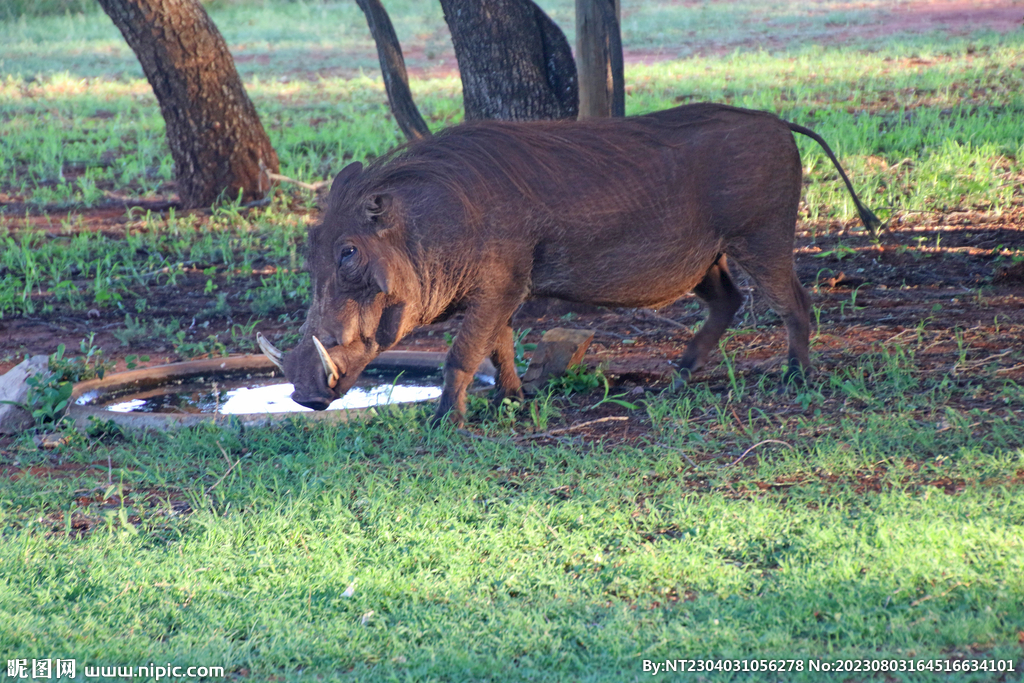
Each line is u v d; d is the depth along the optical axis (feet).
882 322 44.91
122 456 32.96
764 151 35.32
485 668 20.62
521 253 33.53
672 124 35.29
